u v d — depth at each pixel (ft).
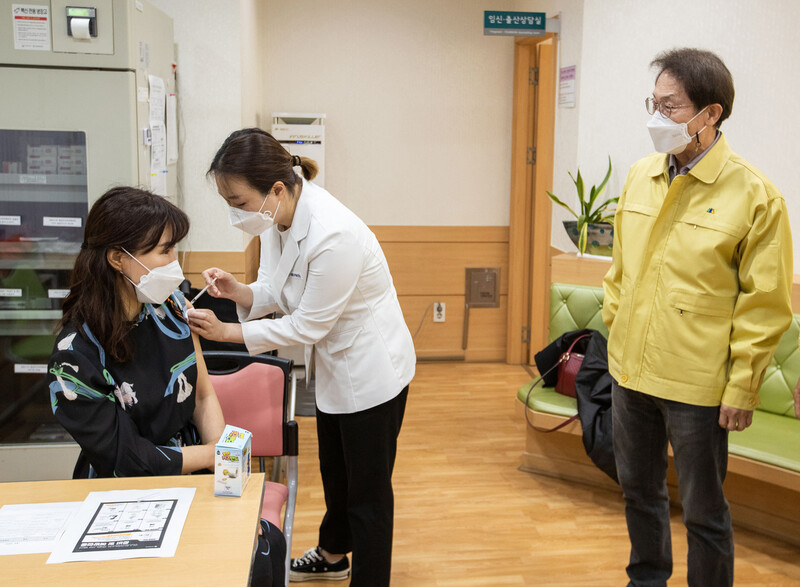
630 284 6.89
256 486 5.07
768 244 6.17
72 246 8.95
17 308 9.00
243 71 12.69
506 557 8.82
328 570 8.27
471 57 16.75
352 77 16.52
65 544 4.28
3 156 8.70
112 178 8.85
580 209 13.76
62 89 8.61
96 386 5.43
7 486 5.01
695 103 6.12
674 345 6.55
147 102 9.52
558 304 11.77
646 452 7.09
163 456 5.54
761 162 10.85
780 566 8.63
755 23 10.68
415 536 9.27
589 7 13.26
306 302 6.54
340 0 16.22
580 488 10.78
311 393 14.46
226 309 10.46
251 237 14.34
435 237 17.22
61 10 8.43
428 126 16.87
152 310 5.92
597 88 13.20
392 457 7.12
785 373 9.90
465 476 11.12
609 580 8.36
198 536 4.40
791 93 10.30
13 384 9.18
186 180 12.58
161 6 12.17
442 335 17.61
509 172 17.20
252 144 6.21
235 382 7.11
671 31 11.75
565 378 10.99
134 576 3.99
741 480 9.47
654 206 6.74
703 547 6.72
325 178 16.55
